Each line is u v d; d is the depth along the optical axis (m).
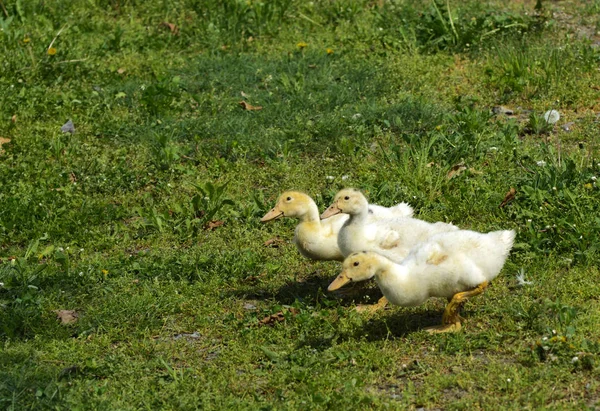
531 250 11.69
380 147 15.06
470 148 14.56
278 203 11.40
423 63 18.45
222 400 9.17
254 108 16.89
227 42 20.20
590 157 14.16
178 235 13.24
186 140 15.98
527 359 9.43
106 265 12.27
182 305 11.27
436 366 9.50
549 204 12.46
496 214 12.80
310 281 11.75
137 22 21.23
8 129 16.47
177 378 9.61
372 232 10.99
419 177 13.79
